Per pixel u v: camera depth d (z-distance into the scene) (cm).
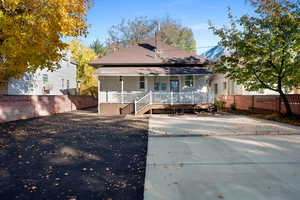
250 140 716
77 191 349
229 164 478
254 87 1291
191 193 340
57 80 2419
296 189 352
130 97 1644
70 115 1566
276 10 1037
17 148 625
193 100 1587
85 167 466
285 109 1270
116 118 1370
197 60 1795
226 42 1238
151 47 2095
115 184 377
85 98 2564
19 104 1292
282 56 1062
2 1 749
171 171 438
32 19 806
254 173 423
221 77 2595
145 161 506
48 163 492
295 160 501
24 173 430
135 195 335
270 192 341
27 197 329
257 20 1125
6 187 364
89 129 952
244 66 1280
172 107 1574
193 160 509
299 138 742
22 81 1805
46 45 923
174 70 1648
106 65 1808
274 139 728
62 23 882
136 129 952
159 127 996
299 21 982
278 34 1068
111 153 575
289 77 1155
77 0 950
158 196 331
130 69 1689
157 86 1806
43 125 1069
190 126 1022
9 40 813
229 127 981
